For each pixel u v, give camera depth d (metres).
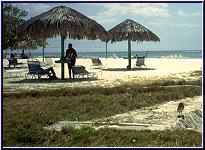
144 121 8.47
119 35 19.28
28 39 19.84
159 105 10.25
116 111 9.42
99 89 12.05
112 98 10.66
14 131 7.53
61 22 14.28
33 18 15.20
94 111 9.30
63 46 15.27
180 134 7.40
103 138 7.25
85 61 29.42
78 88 12.27
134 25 19.41
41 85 13.12
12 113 8.88
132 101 10.30
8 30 17.75
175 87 12.26
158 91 11.76
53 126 8.09
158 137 7.23
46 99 10.62
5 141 7.13
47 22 14.43
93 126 8.00
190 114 9.01
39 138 7.30
